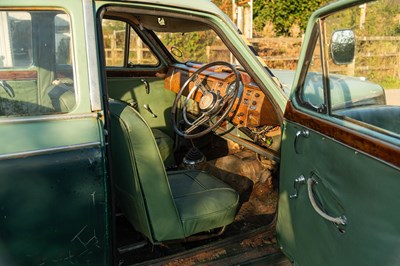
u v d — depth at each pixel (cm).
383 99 173
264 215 268
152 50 374
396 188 125
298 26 1220
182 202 222
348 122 155
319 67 178
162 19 284
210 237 236
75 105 171
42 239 159
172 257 202
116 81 363
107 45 354
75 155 160
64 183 159
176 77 359
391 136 133
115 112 193
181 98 372
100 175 164
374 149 135
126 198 213
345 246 152
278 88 211
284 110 208
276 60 1022
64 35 173
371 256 137
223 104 271
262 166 305
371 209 137
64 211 160
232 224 257
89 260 170
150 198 195
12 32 174
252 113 271
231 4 1058
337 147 156
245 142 298
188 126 306
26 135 159
